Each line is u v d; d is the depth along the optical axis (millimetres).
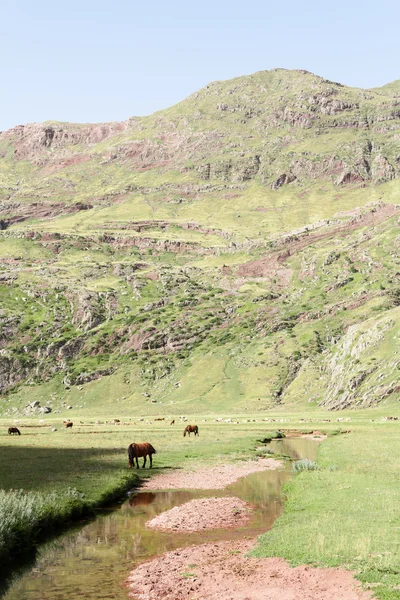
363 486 32375
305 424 111062
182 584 18812
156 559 21859
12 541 22625
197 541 24531
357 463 43438
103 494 33781
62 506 28453
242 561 20672
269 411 190125
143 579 19484
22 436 91188
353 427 95750
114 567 20969
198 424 121500
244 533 25828
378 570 17844
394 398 156000
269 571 19219
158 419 152375
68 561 21781
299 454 60562
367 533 21781
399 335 191000
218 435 85250
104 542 24531
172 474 45219
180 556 22094
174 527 27250
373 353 191500
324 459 48344
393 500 27688
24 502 25594
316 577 18078
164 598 17703
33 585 19156
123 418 175375
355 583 17141
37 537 24984
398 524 22953
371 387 170375
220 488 38812
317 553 19891
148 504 33312
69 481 36844
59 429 115625
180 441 73875
